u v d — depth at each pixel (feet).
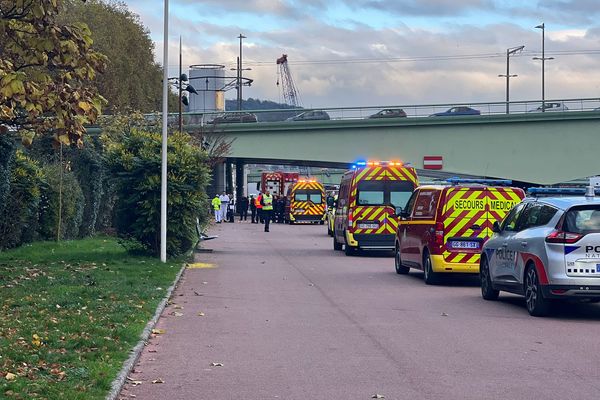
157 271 62.75
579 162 163.02
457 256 59.62
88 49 47.47
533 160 164.96
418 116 168.25
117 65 188.96
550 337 38.29
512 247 47.78
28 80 45.01
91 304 43.45
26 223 82.28
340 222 94.27
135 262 68.59
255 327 40.65
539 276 43.83
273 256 87.71
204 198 76.69
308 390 27.86
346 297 53.01
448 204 60.08
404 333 39.14
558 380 29.40
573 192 50.16
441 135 167.94
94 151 108.47
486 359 33.06
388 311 46.65
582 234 42.73
